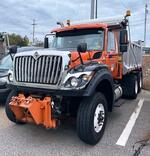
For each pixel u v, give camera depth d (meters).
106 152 4.86
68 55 5.01
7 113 5.97
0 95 7.61
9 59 9.01
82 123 4.97
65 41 7.00
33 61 5.18
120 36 6.78
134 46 9.67
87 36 6.70
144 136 5.70
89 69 5.02
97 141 5.29
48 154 4.75
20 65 5.41
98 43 6.48
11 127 6.17
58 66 4.92
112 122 6.74
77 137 5.60
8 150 4.89
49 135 5.71
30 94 5.41
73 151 4.90
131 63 9.27
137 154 4.79
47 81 5.03
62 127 6.22
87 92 4.81
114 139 5.52
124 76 8.91
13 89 5.62
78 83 4.83
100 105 5.36
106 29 6.50
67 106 5.34
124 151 4.92
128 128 6.25
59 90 4.91
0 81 7.61
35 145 5.15
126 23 7.51
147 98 10.22
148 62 27.59
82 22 8.27
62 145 5.17
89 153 4.81
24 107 4.91
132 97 9.78
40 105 4.92
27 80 5.30
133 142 5.36
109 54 6.52
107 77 5.44
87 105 5.02
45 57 5.04
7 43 18.09
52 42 7.34
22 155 4.69
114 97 6.20
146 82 14.66
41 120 4.95
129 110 8.06
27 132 5.86
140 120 6.95
